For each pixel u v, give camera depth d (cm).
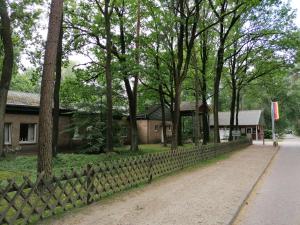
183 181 1162
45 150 848
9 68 1561
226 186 1067
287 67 3166
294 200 917
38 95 2947
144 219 693
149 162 1162
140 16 2242
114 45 2336
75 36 2195
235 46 2941
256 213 789
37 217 659
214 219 696
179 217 709
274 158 2178
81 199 796
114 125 2442
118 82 2505
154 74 2281
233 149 2723
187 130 4506
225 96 6994
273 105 3669
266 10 2706
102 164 888
